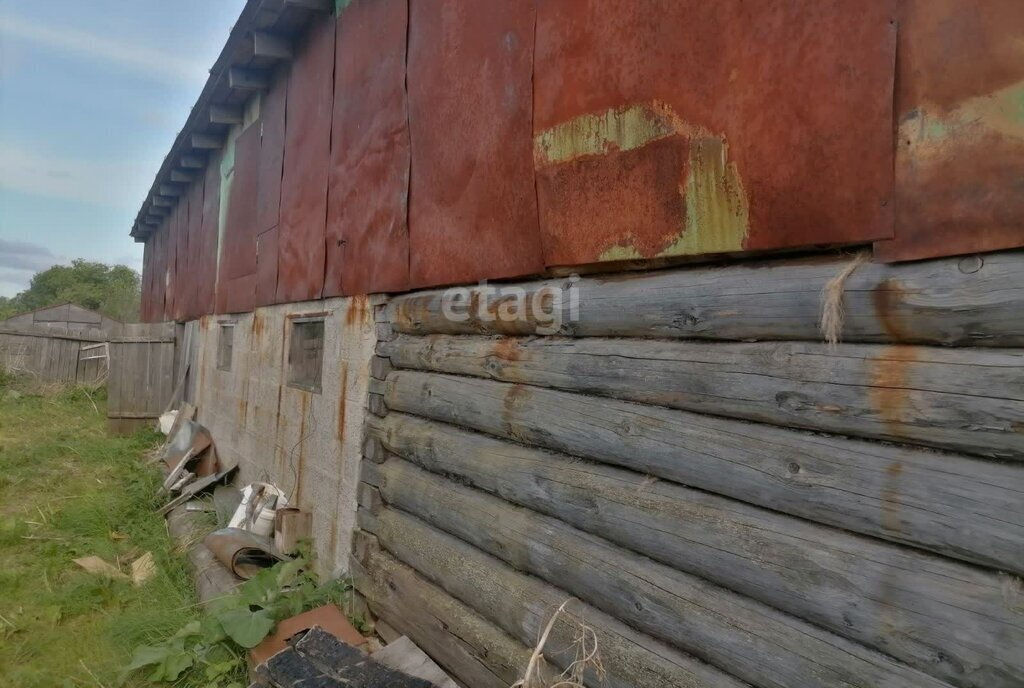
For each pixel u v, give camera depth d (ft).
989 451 4.51
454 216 11.18
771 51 6.02
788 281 5.90
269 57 19.15
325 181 16.66
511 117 9.70
